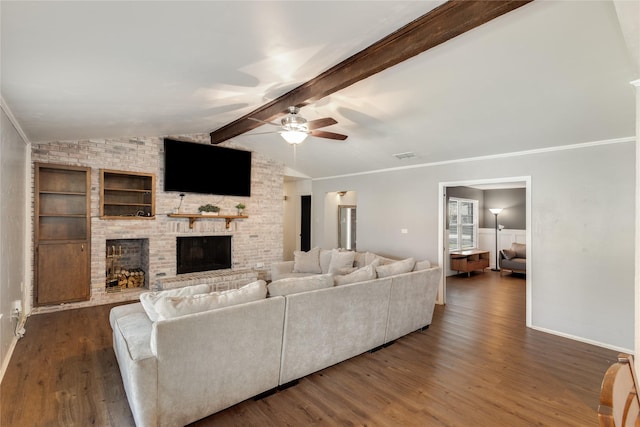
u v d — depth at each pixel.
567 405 2.56
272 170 7.23
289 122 3.42
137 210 5.76
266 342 2.59
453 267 8.15
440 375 3.01
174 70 2.59
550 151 4.24
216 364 2.33
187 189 5.94
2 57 2.03
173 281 5.55
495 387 2.81
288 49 2.41
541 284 4.28
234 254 6.66
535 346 3.72
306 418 2.37
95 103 3.20
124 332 2.55
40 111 3.23
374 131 4.71
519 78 2.86
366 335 3.39
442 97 3.42
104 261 5.18
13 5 1.48
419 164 5.80
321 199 7.93
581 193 3.97
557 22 2.13
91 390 2.67
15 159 3.60
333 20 2.04
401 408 2.49
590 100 3.07
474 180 5.05
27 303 4.47
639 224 1.92
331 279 3.11
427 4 2.01
